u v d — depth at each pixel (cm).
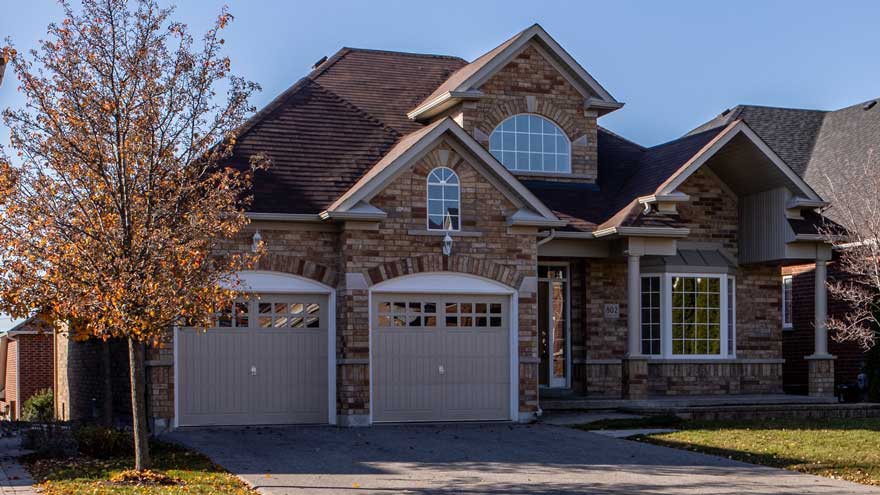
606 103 2472
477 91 2344
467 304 2119
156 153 1406
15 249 1343
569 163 2466
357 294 2017
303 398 2044
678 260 2420
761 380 2480
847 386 2584
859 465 1497
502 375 2131
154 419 1925
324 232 2055
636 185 2392
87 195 1380
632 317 2236
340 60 2569
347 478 1395
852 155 2791
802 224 2330
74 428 1788
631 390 2233
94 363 2475
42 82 1377
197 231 1410
